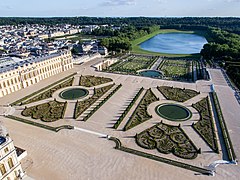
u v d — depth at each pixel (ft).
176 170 249.55
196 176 239.50
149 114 383.65
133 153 280.92
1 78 474.08
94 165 260.21
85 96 471.21
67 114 392.27
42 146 298.76
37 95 482.69
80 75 622.54
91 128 343.26
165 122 357.82
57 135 325.42
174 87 510.99
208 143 297.74
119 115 383.65
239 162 261.24
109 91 496.23
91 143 304.09
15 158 239.30
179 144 297.33
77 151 287.07
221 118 358.84
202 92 478.59
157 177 239.09
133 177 239.91
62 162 266.57
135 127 344.08
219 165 256.73
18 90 518.37
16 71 508.94
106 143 303.89
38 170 253.85
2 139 236.22
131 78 587.27
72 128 343.05
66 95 480.64
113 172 248.11
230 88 495.41
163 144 298.56
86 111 403.34
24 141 310.86
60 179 239.71
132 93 481.46
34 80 565.12
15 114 397.80
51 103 439.22
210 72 619.67
